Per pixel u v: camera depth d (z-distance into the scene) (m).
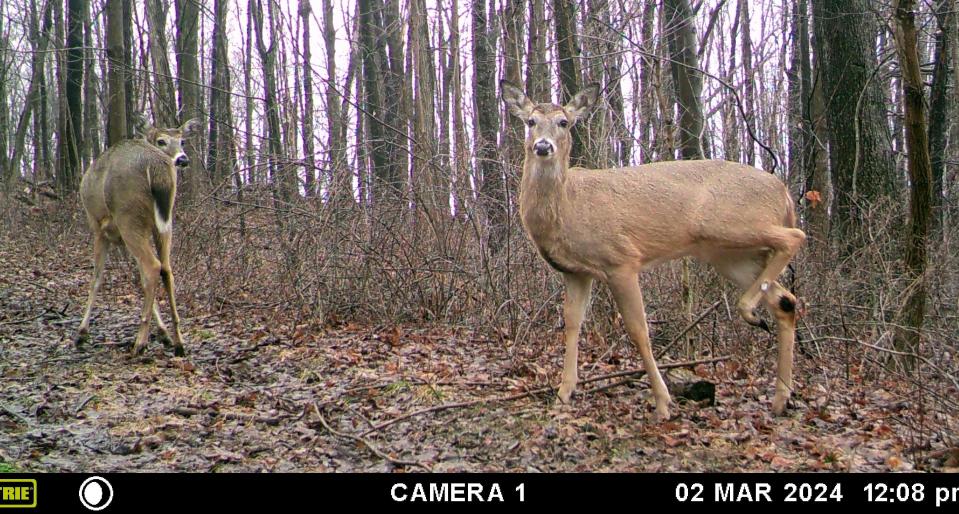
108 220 4.62
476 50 8.06
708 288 4.45
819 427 3.37
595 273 3.48
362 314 5.12
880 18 4.97
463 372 4.04
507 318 4.76
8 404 3.68
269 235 5.77
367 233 5.21
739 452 3.11
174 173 4.64
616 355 4.22
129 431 3.37
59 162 12.04
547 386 3.68
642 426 3.30
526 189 3.52
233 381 4.03
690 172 3.56
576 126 5.29
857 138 4.79
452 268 5.07
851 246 4.81
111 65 8.86
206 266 5.76
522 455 3.09
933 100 5.67
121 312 5.60
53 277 6.99
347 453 3.14
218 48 11.27
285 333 4.88
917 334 4.00
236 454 3.14
